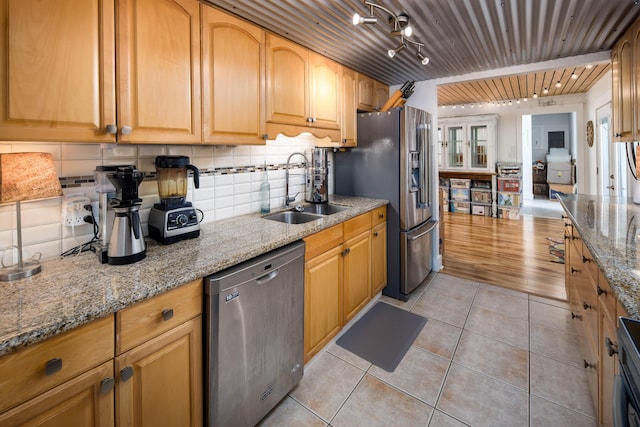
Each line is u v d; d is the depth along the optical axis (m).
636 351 0.72
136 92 1.32
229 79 1.71
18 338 0.79
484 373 1.91
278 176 2.57
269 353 1.55
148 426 1.11
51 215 1.39
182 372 1.21
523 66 2.90
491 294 2.99
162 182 1.69
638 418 0.68
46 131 1.09
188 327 1.22
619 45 2.32
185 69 1.50
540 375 1.88
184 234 1.63
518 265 3.75
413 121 2.90
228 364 1.34
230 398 1.36
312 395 1.76
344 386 1.83
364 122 3.00
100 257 1.32
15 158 1.12
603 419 1.32
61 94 1.12
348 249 2.29
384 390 1.79
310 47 2.29
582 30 2.17
